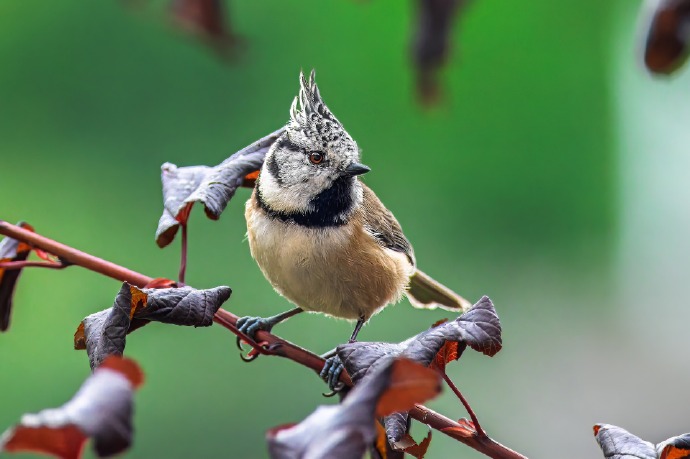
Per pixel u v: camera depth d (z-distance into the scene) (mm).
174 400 11227
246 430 11156
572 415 13180
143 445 11047
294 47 14047
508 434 12656
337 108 13977
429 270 13680
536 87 14109
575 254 14117
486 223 13922
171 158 13844
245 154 5637
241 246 12070
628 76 14180
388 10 13906
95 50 13844
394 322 11445
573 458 12633
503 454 4367
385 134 13883
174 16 4543
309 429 2814
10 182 13500
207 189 5285
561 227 14141
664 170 14523
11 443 2732
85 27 13805
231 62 4633
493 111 13992
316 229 6844
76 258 5113
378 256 7066
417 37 4555
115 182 13703
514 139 14016
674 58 4797
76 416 2658
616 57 14141
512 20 14000
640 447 4176
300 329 11477
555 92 14023
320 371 5078
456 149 13906
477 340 4172
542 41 14062
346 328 11492
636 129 14406
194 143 13875
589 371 13594
